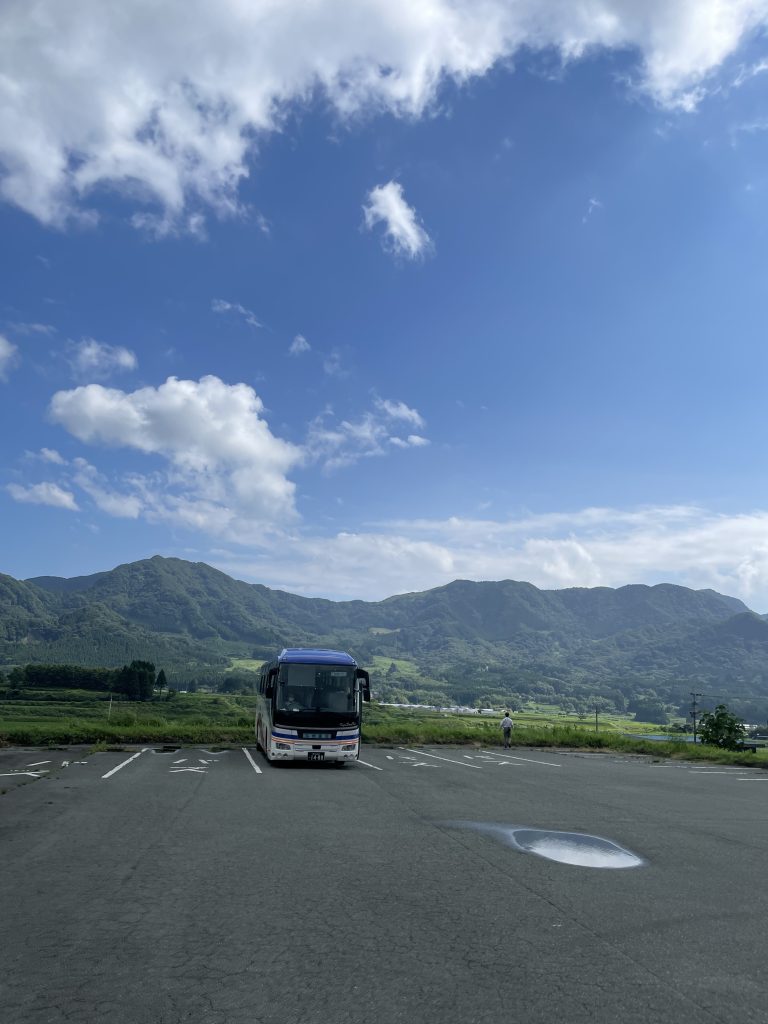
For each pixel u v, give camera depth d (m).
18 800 13.99
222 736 31.73
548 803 15.15
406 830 11.47
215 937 6.06
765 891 7.95
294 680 22.58
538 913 6.86
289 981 5.11
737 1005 4.76
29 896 7.28
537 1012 4.61
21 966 5.36
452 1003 4.74
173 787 16.41
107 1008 4.63
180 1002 4.73
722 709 37.25
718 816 13.96
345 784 17.89
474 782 19.12
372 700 23.31
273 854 9.47
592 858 9.56
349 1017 4.52
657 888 7.97
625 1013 4.61
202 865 8.76
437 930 6.30
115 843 10.01
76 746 28.94
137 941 5.94
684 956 5.70
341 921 6.55
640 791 18.17
